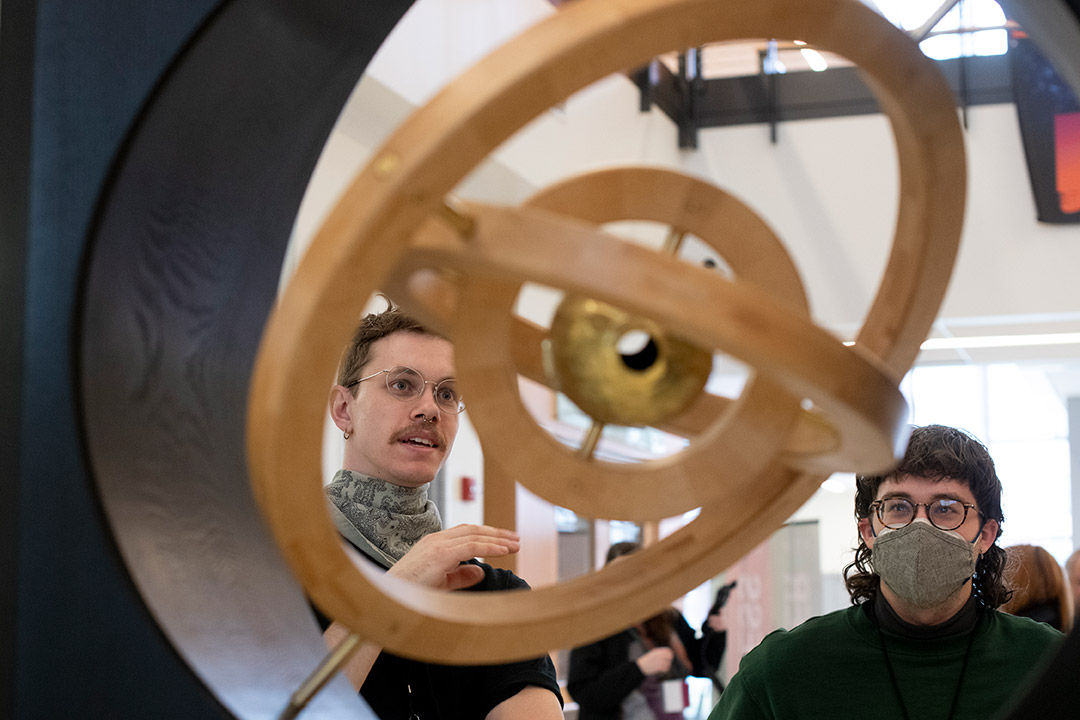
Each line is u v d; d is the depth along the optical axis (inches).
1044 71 280.5
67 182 35.2
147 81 36.1
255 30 38.3
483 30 222.4
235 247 41.5
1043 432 477.4
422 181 20.9
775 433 25.5
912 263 27.0
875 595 57.9
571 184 25.4
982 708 53.4
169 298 38.5
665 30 22.3
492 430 26.3
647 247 20.3
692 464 26.5
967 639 54.9
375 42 43.7
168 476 37.9
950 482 53.6
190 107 37.7
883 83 24.4
